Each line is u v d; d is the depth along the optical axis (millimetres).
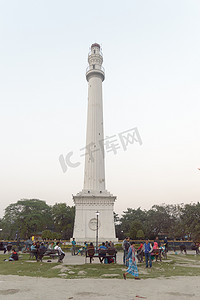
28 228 61344
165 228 69062
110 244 23125
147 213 81875
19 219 60031
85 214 39656
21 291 8531
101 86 51219
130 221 80875
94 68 51594
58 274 12477
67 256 24625
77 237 38094
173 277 11773
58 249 18828
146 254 15719
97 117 47312
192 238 47719
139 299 7492
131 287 9297
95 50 53844
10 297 7652
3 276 11891
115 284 9883
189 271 14117
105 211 39969
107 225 38969
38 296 7816
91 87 50156
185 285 9734
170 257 25109
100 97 49688
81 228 38719
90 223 39031
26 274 12477
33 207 64625
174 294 8172
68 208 75938
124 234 78125
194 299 7527
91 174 42906
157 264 17391
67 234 74000
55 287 9250
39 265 16312
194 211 45438
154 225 68312
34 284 9828
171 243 45375
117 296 7852
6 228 61500
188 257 26219
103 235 38281
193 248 37281
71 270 13883
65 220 73312
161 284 9938
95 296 7848
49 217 68250
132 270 11258
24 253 27953
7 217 61062
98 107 48281
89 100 49156
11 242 42562
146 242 15984
